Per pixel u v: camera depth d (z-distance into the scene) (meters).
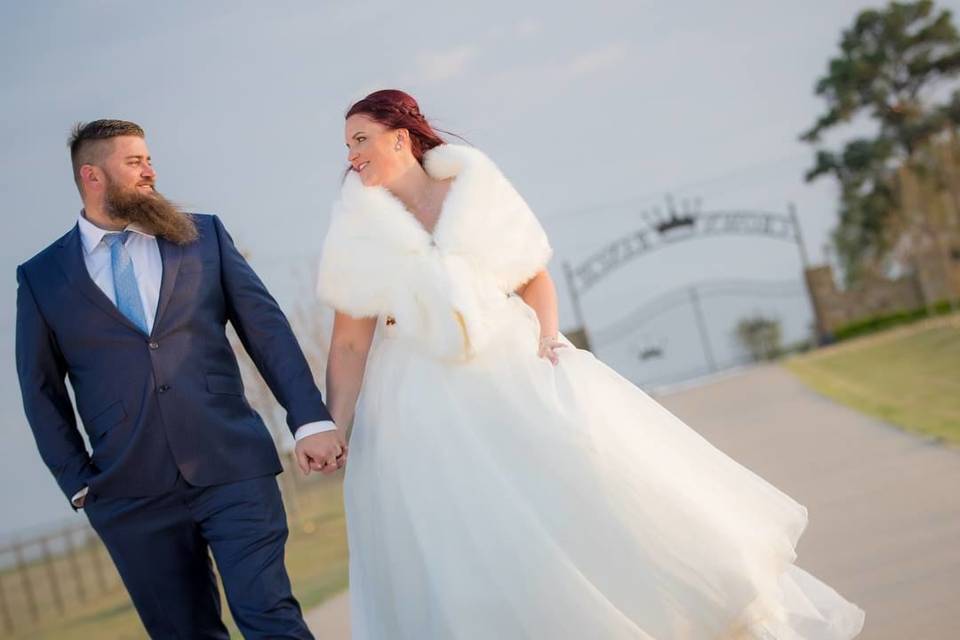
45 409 4.75
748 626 4.23
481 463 4.28
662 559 4.20
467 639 4.14
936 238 32.59
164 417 4.64
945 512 7.77
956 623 5.25
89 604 14.40
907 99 40.62
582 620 4.08
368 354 4.89
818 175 41.12
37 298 4.74
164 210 4.80
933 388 16.08
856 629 4.53
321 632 8.14
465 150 4.80
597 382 4.50
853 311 35.44
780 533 4.48
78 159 4.79
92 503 4.71
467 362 4.47
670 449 4.46
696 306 36.31
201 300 4.79
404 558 4.38
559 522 4.24
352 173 4.84
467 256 4.60
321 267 4.73
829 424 14.01
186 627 4.83
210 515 4.71
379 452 4.50
